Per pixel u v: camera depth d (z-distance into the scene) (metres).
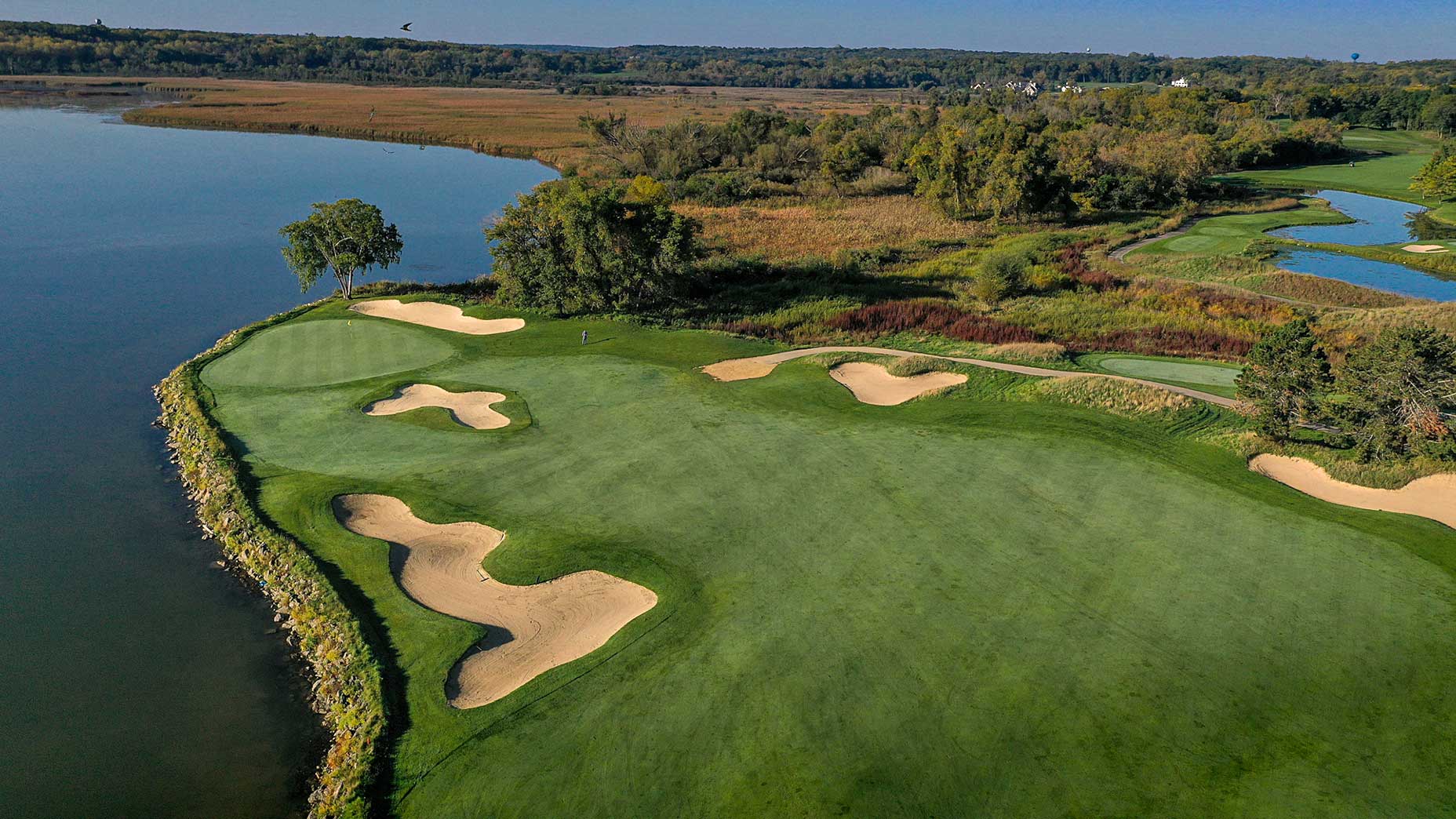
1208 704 20.11
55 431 39.31
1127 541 26.62
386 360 46.00
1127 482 30.36
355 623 24.23
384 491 31.42
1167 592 24.12
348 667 22.69
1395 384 31.12
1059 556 25.91
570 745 19.61
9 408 42.12
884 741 19.25
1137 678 20.92
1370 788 17.88
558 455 33.97
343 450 35.16
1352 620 22.89
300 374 44.12
